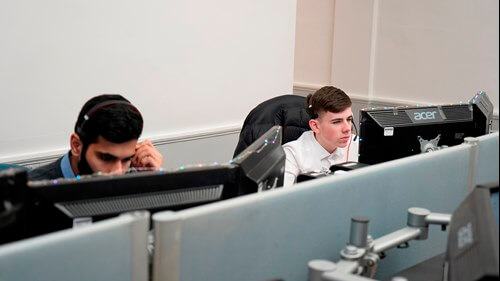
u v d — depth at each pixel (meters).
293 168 2.33
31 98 2.65
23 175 1.05
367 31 4.57
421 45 4.32
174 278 1.04
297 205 1.22
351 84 4.72
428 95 4.34
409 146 1.97
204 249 1.08
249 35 3.54
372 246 1.24
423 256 1.61
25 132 2.65
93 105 1.49
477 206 1.02
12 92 2.58
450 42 4.17
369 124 1.93
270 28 3.65
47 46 2.66
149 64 3.08
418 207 1.51
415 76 4.38
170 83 3.19
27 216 1.07
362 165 1.86
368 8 4.54
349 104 2.32
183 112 3.29
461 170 1.64
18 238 1.04
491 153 1.75
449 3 4.14
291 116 2.58
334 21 4.77
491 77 4.02
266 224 1.17
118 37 2.92
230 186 1.33
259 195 1.16
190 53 3.26
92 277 0.95
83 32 2.78
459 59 4.14
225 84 3.47
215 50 3.38
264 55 3.65
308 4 4.96
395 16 4.42
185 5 3.18
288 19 3.75
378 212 1.40
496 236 0.94
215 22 3.35
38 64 2.65
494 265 0.87
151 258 1.07
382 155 1.95
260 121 2.56
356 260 1.18
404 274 1.52
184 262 1.06
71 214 1.12
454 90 4.20
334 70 4.81
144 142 1.80
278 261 1.20
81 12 2.76
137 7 2.97
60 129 2.77
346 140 2.34
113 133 1.44
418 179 1.50
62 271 0.92
